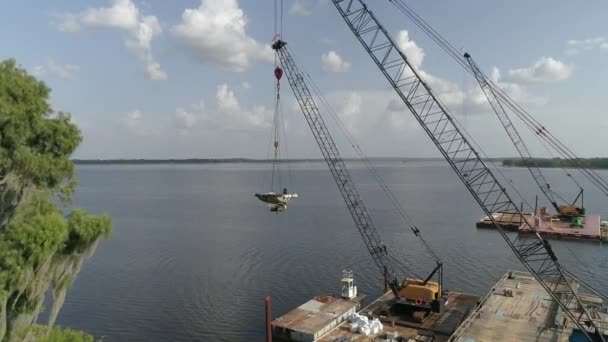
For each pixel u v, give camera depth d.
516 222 118.44
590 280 72.88
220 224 129.62
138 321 55.53
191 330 53.12
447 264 83.44
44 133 19.81
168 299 63.09
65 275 18.33
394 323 51.19
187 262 83.31
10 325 16.31
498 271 78.75
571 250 93.25
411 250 94.44
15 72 19.31
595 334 41.16
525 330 43.59
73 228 17.78
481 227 121.31
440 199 199.25
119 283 70.31
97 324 54.69
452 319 51.81
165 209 166.25
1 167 17.89
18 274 14.80
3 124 17.41
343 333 48.88
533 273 50.19
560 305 45.62
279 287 68.75
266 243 101.25
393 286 59.75
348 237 108.75
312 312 54.34
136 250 93.44
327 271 77.75
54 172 20.14
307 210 163.38
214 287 68.44
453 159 52.69
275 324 50.50
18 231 15.01
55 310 18.25
